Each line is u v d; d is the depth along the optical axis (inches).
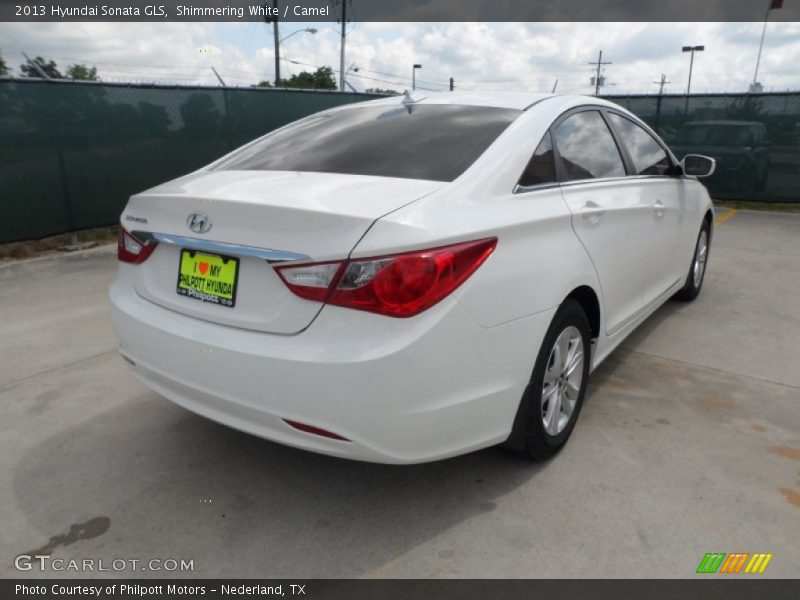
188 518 93.5
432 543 87.7
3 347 162.1
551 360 102.7
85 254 281.1
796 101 386.6
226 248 84.1
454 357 80.9
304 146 111.7
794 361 152.3
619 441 113.7
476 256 82.5
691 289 196.4
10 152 266.2
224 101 348.2
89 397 133.0
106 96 297.3
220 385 85.0
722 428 118.7
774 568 82.3
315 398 77.6
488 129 103.7
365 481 102.4
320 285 77.0
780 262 257.4
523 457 103.6
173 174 331.3
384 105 124.6
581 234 106.7
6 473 105.0
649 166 149.2
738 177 408.2
